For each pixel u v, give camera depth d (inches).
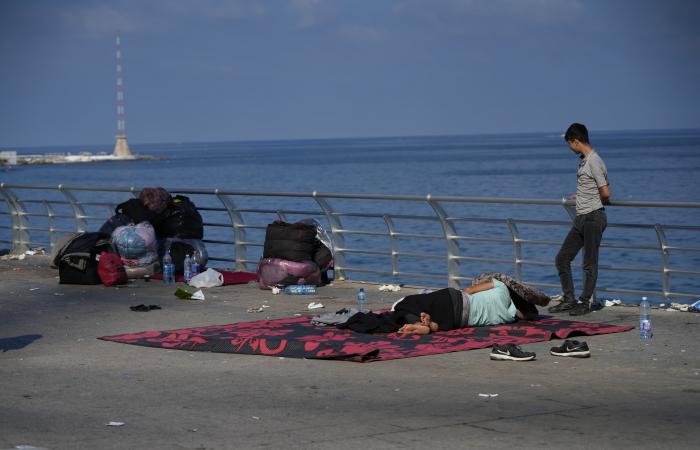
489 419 276.2
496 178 3784.5
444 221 568.1
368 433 262.5
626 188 2731.3
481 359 369.1
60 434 264.8
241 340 398.3
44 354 392.5
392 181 3750.0
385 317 435.5
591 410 285.7
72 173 6382.9
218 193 663.1
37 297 562.9
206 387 326.0
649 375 336.8
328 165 6112.2
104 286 607.8
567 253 485.1
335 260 620.1
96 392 320.2
